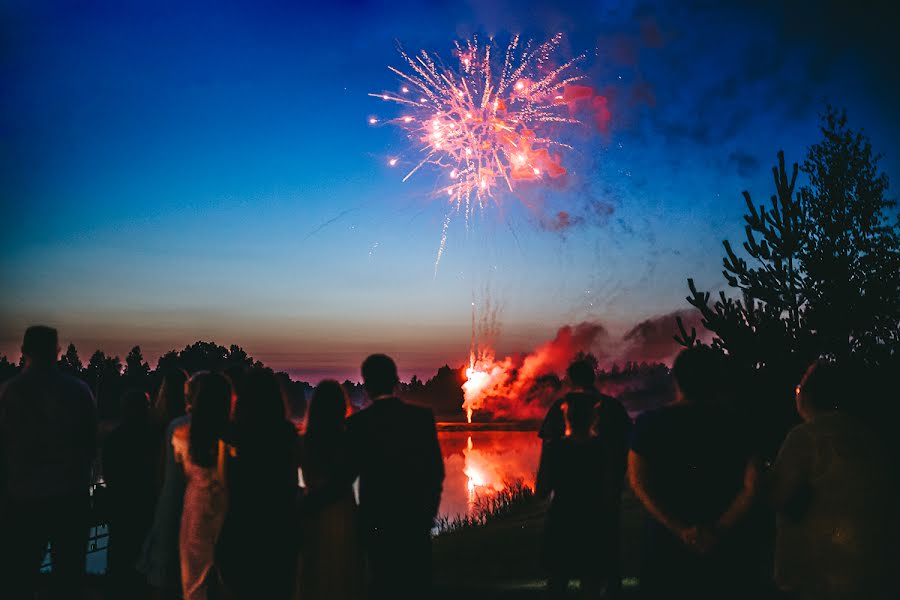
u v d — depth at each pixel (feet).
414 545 16.85
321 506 16.10
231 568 15.24
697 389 13.55
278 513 15.55
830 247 26.66
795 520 12.71
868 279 25.79
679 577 12.87
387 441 16.92
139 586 20.66
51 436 19.39
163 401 20.42
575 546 18.39
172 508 17.26
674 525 12.83
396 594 16.66
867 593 12.01
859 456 12.44
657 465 13.15
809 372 13.44
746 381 25.03
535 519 40.01
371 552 16.87
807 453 12.64
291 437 15.98
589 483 18.58
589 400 19.01
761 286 26.27
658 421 13.35
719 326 25.72
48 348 19.67
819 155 27.89
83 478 20.10
